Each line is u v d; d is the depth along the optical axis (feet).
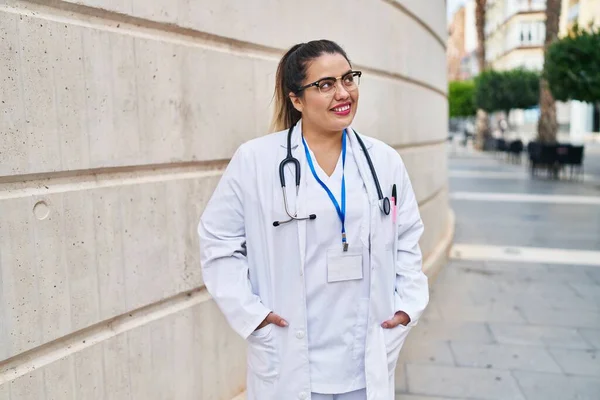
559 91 46.42
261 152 6.21
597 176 56.29
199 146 9.47
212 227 6.28
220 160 10.02
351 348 6.12
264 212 6.03
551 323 16.08
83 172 7.49
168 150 8.83
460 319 16.48
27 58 6.63
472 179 55.67
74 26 7.22
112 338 8.00
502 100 92.43
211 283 6.22
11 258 6.53
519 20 171.73
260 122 10.91
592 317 16.55
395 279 6.52
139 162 8.31
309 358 6.06
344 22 13.92
